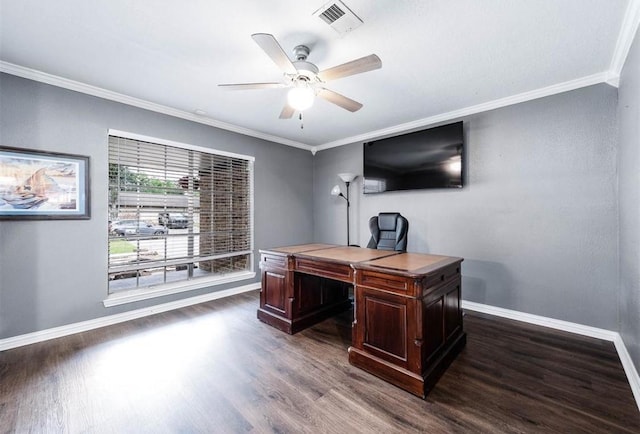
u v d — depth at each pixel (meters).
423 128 3.71
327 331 2.71
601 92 2.53
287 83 2.18
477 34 1.96
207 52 2.20
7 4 1.67
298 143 4.85
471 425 1.52
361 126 3.99
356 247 3.18
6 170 2.36
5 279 2.37
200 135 3.62
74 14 1.77
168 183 3.37
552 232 2.79
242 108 3.31
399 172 3.84
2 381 1.92
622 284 2.28
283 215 4.64
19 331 2.42
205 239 3.72
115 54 2.22
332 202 4.87
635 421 1.54
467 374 1.99
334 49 2.15
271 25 1.87
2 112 2.34
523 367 2.07
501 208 3.09
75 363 2.14
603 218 2.53
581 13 1.75
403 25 1.87
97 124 2.82
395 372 1.86
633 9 1.70
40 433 1.48
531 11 1.74
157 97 3.01
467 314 3.14
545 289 2.82
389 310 1.92
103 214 2.86
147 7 1.71
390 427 1.51
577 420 1.55
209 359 2.20
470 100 3.09
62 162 2.62
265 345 2.43
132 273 3.48
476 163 3.27
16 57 2.25
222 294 3.81
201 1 1.66
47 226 2.56
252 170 4.22
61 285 2.62
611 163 2.49
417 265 2.03
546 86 2.75
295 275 2.71
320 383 1.90
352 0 1.65
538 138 2.86
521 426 1.51
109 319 2.89
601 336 2.53
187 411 1.64
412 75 2.54
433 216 3.62
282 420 1.57
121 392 1.81
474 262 3.29
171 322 2.94
